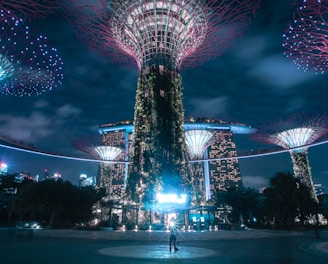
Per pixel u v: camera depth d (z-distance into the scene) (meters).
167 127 37.41
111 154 65.12
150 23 38.81
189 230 33.28
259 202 55.12
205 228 36.34
